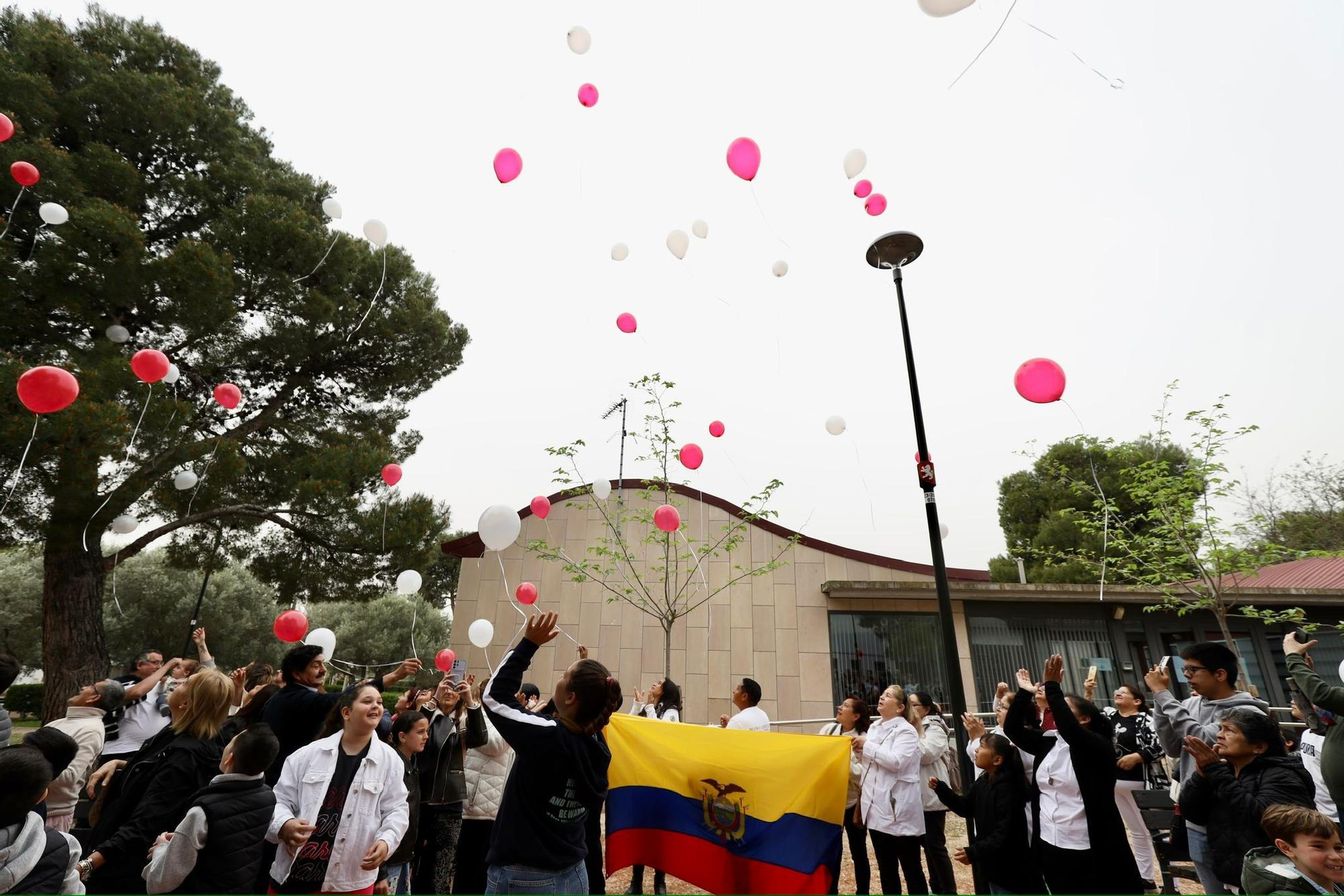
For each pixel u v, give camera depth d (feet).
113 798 12.03
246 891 9.51
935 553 17.07
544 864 8.52
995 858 12.57
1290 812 9.14
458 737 16.26
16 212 33.35
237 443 35.83
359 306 44.42
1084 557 41.60
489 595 40.81
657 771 14.28
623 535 41.32
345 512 40.37
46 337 34.94
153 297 35.94
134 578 71.41
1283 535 55.72
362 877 10.19
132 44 41.52
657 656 38.70
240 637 77.41
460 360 52.95
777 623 38.93
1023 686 13.20
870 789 15.52
